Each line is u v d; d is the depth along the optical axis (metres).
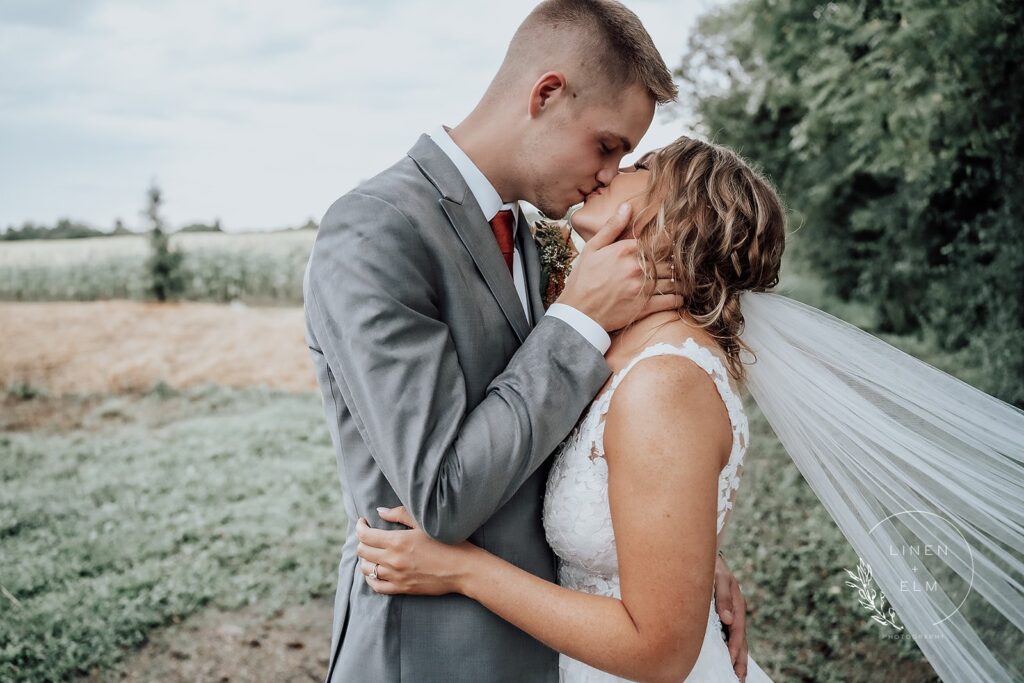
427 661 1.55
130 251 13.95
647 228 1.59
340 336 1.46
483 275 1.60
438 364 1.44
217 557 5.23
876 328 10.48
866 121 6.55
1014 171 6.90
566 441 1.63
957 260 8.33
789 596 4.29
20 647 4.01
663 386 1.43
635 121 1.66
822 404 1.82
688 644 1.41
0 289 13.50
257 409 9.43
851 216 10.20
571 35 1.62
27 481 6.83
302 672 4.03
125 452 7.68
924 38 5.77
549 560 1.69
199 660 4.12
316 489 6.50
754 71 9.34
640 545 1.41
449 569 1.50
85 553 5.21
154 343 11.85
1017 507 1.75
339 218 1.50
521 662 1.60
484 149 1.68
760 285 1.62
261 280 14.06
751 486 5.92
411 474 1.39
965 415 1.78
